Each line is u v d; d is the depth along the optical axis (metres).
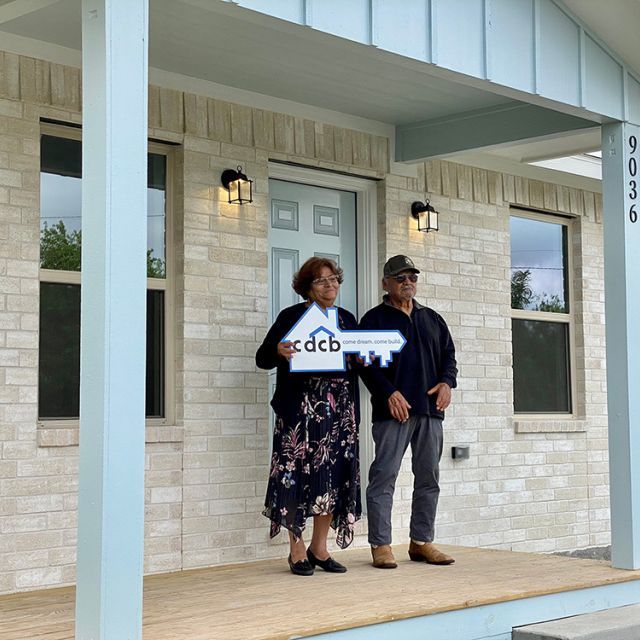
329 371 5.93
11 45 5.75
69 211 6.10
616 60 6.29
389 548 6.31
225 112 6.71
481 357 8.15
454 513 7.85
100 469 3.86
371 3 4.91
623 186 6.33
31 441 5.66
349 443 6.05
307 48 6.09
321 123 7.25
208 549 6.39
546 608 5.56
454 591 5.39
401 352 6.32
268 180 7.12
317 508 5.90
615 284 6.35
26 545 5.61
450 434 7.87
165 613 4.72
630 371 6.28
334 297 5.98
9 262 5.64
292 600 5.09
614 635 5.42
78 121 6.01
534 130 7.02
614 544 6.29
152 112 6.37
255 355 6.70
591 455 8.96
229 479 6.53
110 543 3.85
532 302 8.86
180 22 5.70
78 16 5.51
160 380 6.46
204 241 6.52
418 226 7.77
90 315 3.95
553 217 9.05
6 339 5.61
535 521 8.43
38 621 4.61
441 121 7.48
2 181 5.64
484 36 5.48
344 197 7.59
